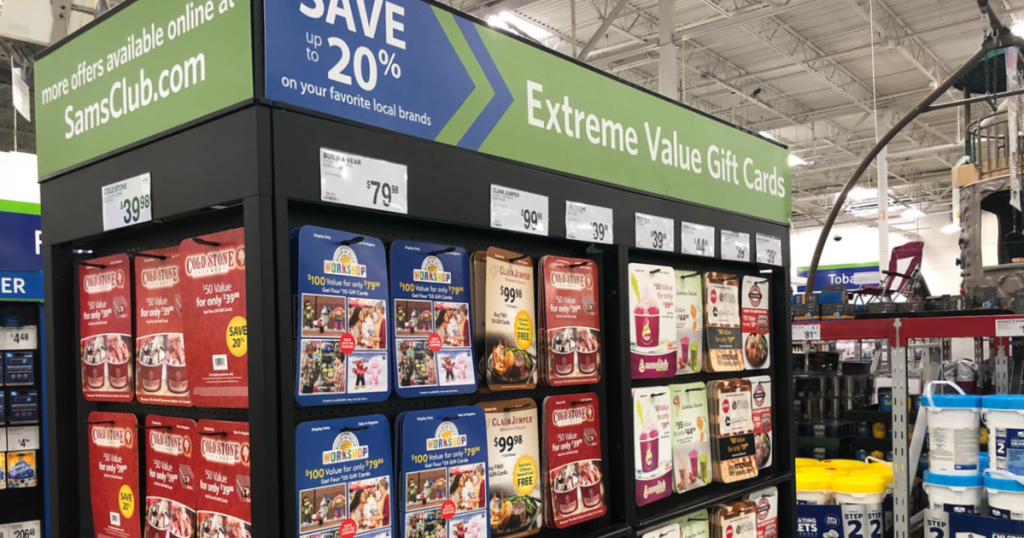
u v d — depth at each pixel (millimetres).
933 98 4492
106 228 1598
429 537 1562
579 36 12430
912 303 4914
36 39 3971
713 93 15688
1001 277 5949
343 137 1414
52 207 1765
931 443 3254
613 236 2088
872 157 4762
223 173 1340
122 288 1675
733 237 2613
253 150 1280
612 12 9914
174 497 1526
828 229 5059
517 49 1824
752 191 2746
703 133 2508
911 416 4262
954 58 13891
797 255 26656
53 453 1789
